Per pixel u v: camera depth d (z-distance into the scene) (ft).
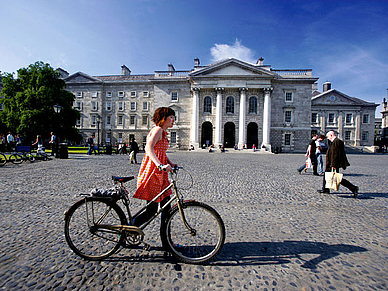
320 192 21.75
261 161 58.65
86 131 153.99
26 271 8.18
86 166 39.32
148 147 9.25
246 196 20.13
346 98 160.56
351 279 8.10
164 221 9.11
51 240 10.76
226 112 128.57
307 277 8.18
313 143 33.78
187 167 41.11
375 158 78.79
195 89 126.93
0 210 15.05
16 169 34.35
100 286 7.43
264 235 11.89
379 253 10.09
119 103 152.56
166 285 7.58
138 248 10.19
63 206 16.14
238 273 8.38
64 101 101.14
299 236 11.82
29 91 93.45
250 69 125.59
